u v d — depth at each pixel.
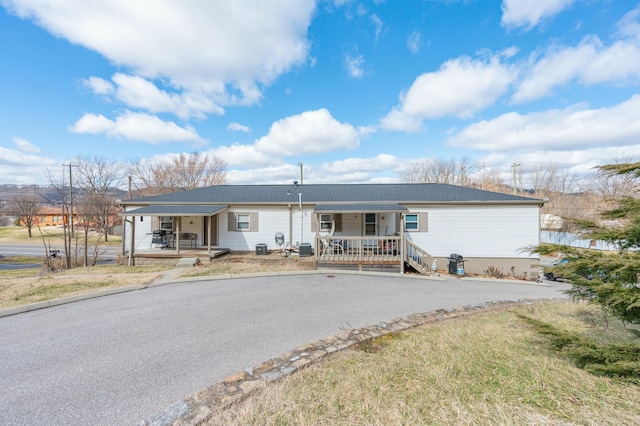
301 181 26.50
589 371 3.31
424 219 13.26
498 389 2.96
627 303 3.20
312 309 6.22
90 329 5.01
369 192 15.48
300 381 3.20
